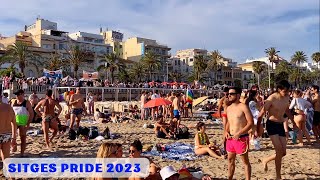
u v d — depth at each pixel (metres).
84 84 44.50
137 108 26.91
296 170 8.46
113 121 20.69
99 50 82.19
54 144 11.66
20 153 9.71
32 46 68.12
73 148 11.04
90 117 24.11
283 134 7.11
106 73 75.69
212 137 14.30
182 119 22.52
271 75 101.06
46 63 65.88
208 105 29.92
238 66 126.31
